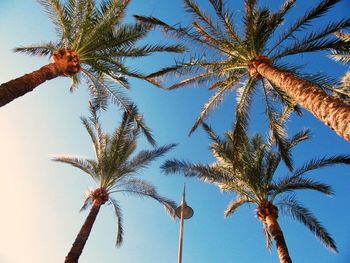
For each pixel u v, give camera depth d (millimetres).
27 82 9688
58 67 11102
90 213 15461
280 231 13977
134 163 17500
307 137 15109
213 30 12055
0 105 8820
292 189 15320
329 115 7371
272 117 13500
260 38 11695
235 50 12109
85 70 13516
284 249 13102
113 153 17281
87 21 12180
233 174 15289
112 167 17141
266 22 11750
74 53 11930
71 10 12281
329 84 11523
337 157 14094
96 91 14664
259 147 16109
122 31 12734
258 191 15508
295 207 15625
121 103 14477
